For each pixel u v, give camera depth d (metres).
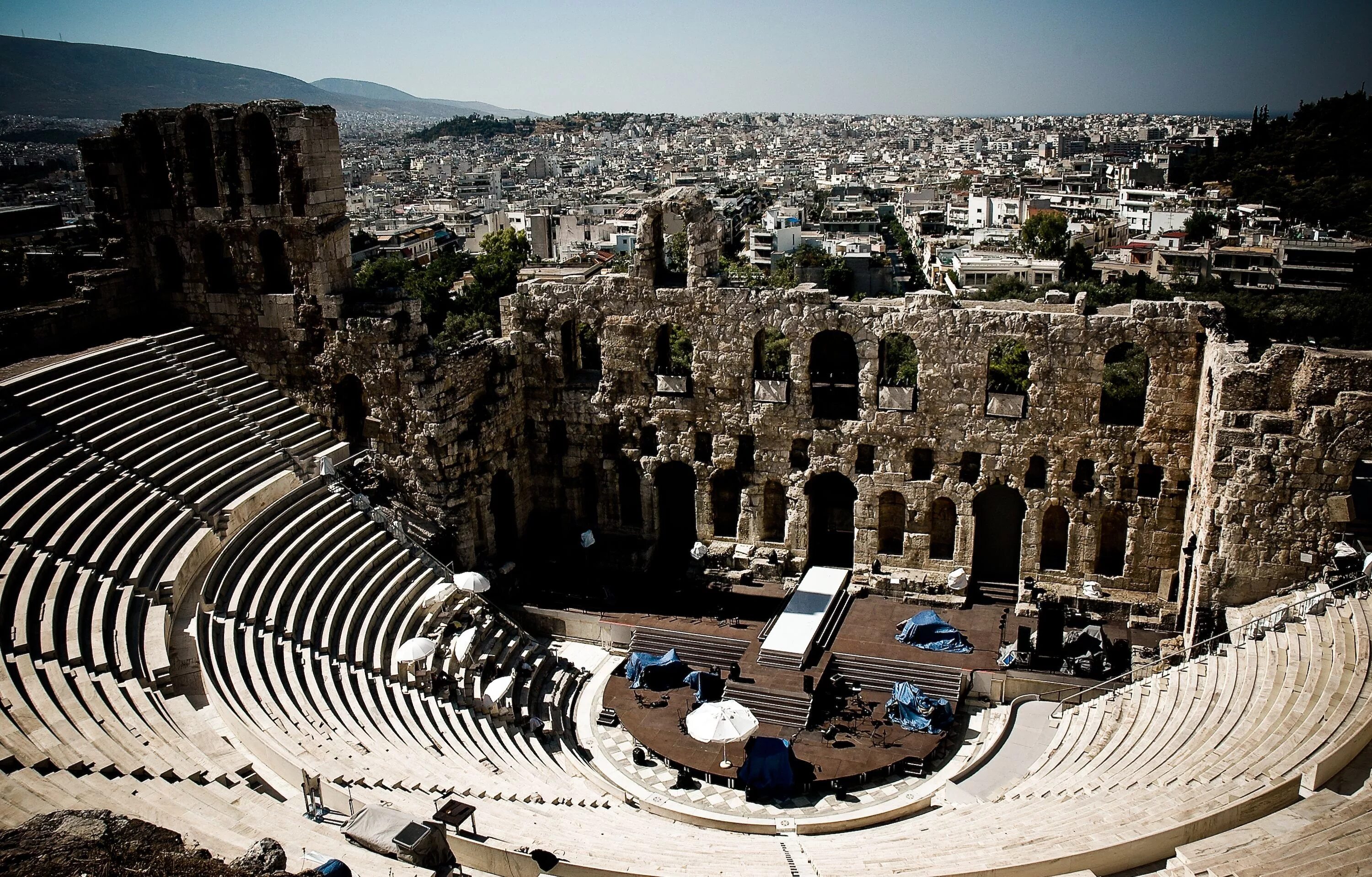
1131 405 73.69
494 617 52.06
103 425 45.69
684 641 51.09
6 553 37.12
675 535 63.09
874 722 45.03
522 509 60.09
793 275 151.38
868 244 169.12
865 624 52.19
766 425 55.41
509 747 42.06
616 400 57.62
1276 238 154.75
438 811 30.28
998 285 127.75
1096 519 52.03
